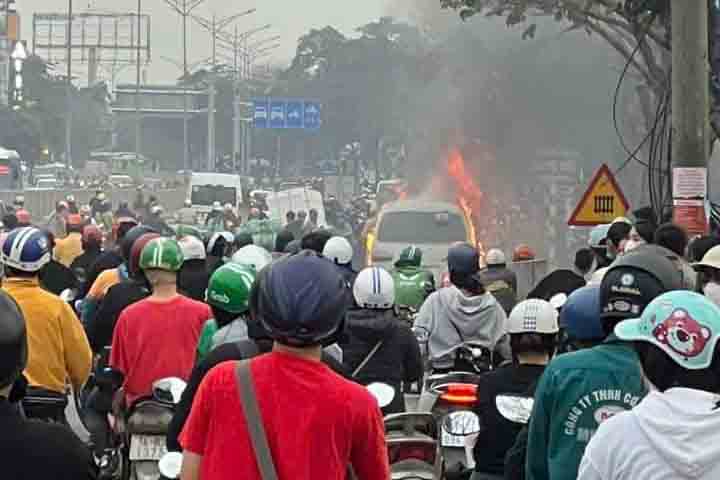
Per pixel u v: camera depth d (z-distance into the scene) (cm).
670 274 1507
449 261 2820
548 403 1500
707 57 4131
